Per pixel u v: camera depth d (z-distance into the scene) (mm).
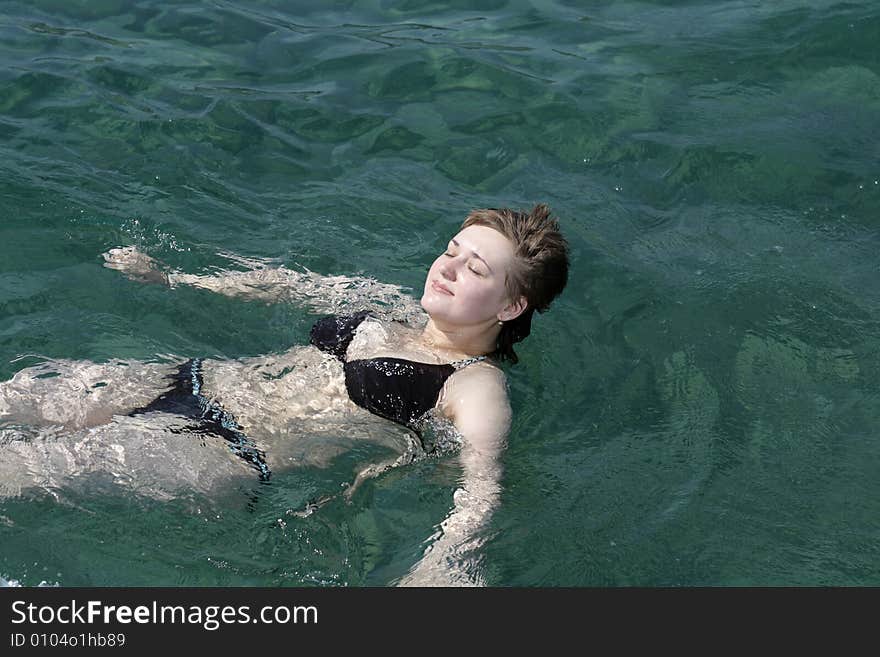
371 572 3297
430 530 3445
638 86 6281
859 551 3410
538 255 3893
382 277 4715
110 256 4531
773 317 4539
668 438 3885
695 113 6027
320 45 6691
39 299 4312
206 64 6379
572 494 3598
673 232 5141
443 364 3871
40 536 3283
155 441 3510
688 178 5523
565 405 4047
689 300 4645
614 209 5289
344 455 3682
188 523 3393
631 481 3672
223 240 4867
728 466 3750
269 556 3332
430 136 5824
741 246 5035
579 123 5930
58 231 4754
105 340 4125
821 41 6691
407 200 5293
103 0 7051
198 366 3879
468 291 3869
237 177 5363
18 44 6391
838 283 4770
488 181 5492
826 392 4121
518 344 4363
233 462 3547
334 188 5352
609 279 4773
